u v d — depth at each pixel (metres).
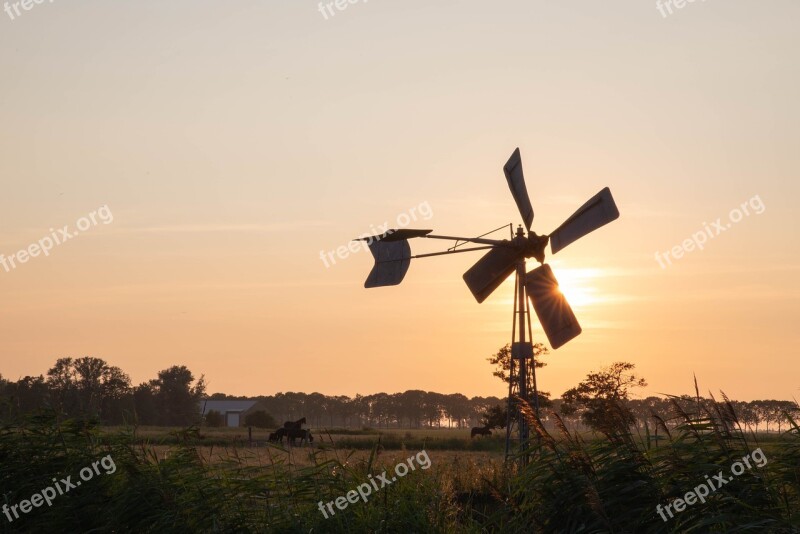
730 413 9.19
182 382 120.69
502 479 10.59
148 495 11.34
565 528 9.23
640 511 8.87
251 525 10.67
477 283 21.83
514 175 23.03
